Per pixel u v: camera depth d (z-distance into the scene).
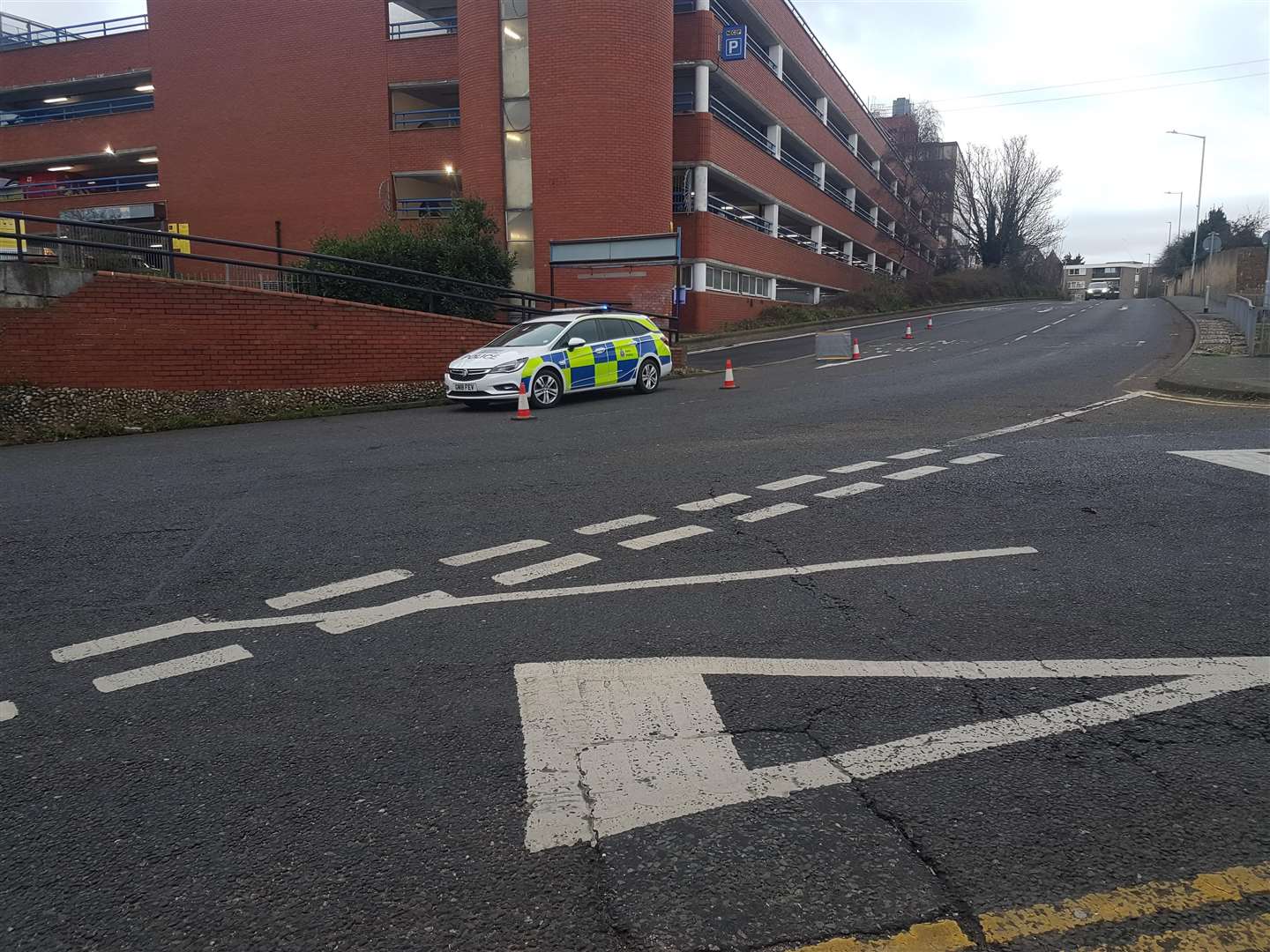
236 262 14.95
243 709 3.53
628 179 29.72
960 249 78.56
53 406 12.78
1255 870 2.40
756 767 2.99
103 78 39.78
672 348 21.53
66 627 4.48
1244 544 5.54
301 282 18.00
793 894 2.35
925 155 65.06
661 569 5.28
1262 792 2.79
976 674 3.71
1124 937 2.17
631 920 2.26
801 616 4.44
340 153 35.50
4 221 29.39
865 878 2.41
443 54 34.19
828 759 3.04
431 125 36.09
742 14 37.34
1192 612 4.39
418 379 16.73
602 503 7.09
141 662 4.02
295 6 35.56
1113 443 9.25
